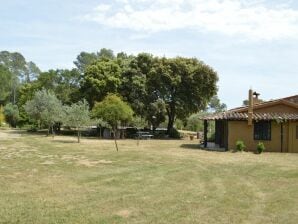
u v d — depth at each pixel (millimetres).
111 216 10461
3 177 16922
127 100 55656
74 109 41156
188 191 14023
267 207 11773
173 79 55562
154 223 9867
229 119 33250
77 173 18266
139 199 12562
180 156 26891
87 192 13672
